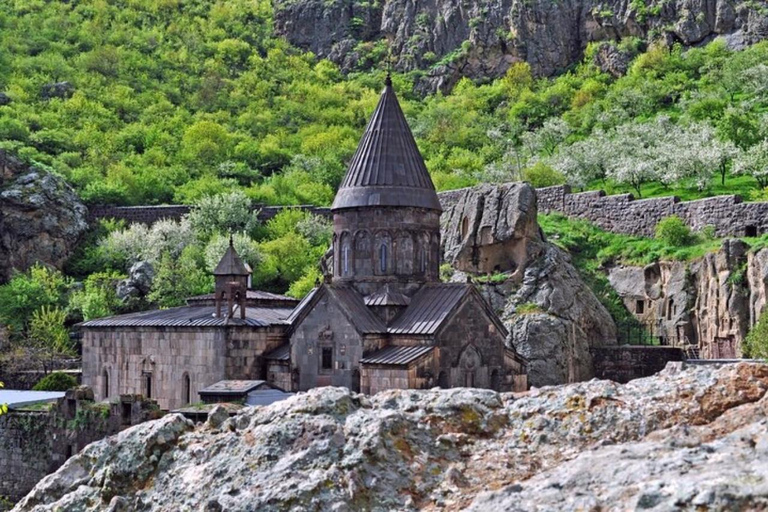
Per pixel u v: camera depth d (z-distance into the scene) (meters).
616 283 169.00
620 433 41.59
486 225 163.00
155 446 45.72
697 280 158.50
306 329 114.31
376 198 114.88
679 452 36.81
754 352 122.31
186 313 125.56
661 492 34.09
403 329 111.00
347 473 40.84
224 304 124.31
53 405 119.88
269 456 42.88
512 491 37.50
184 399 119.88
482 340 113.00
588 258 175.38
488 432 43.41
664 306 161.50
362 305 113.75
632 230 177.50
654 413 41.88
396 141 117.44
